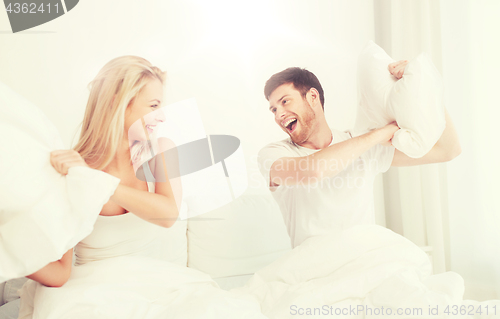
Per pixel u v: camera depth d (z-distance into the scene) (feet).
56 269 2.26
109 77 3.05
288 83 3.83
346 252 2.97
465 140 5.43
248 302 2.37
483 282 5.22
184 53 4.17
